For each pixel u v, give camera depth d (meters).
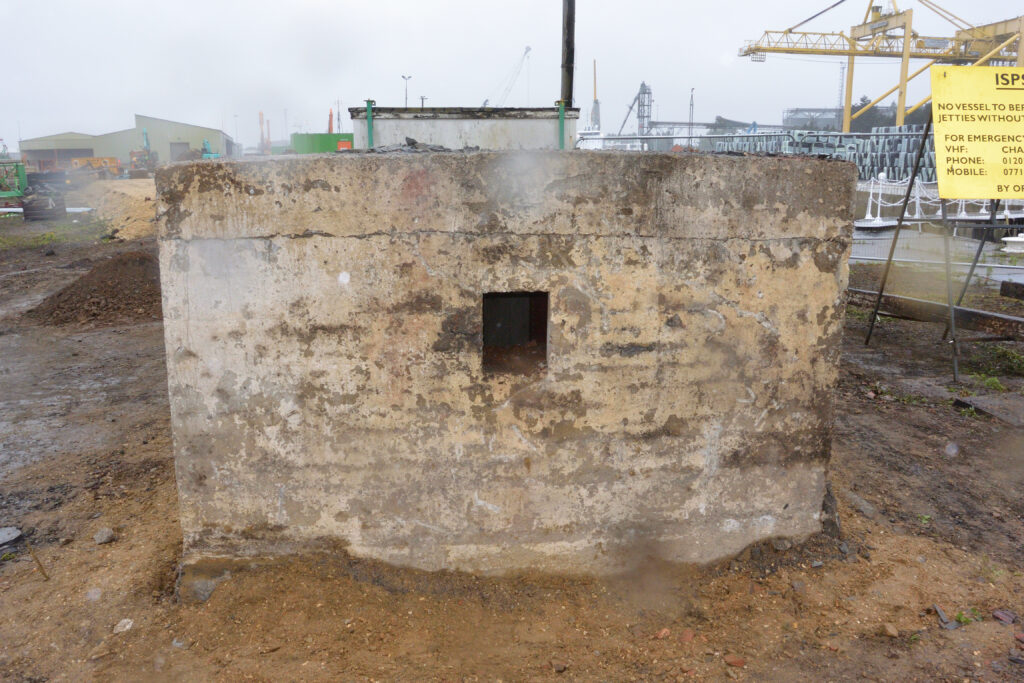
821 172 3.56
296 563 3.71
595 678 3.12
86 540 4.41
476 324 3.49
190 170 3.27
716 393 3.74
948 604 3.66
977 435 5.90
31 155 53.69
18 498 4.98
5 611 3.66
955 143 6.53
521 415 3.62
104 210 24.89
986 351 8.32
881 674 3.10
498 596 3.70
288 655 3.24
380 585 3.71
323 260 3.39
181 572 3.70
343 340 3.47
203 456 3.57
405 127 9.88
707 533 3.92
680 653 3.31
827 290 3.70
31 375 8.09
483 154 3.33
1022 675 3.09
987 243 15.59
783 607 3.66
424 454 3.62
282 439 3.56
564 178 3.39
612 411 3.67
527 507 3.74
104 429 6.39
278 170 3.29
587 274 3.50
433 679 3.08
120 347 9.36
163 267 3.35
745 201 3.53
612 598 3.75
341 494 3.64
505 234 3.41
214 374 3.47
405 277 3.42
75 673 3.18
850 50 42.34
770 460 3.88
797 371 3.78
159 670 3.17
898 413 6.43
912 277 12.69
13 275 14.68
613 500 3.79
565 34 11.64
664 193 3.46
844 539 4.16
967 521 4.54
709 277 3.59
